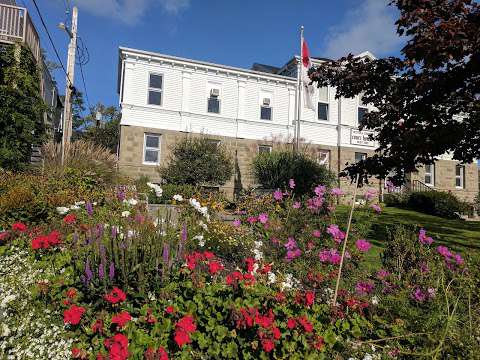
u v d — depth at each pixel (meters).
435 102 6.40
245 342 2.71
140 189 11.16
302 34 15.23
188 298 3.17
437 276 4.05
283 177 13.48
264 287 3.58
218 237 5.03
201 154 14.72
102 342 2.66
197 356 2.66
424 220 12.91
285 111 18.30
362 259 4.77
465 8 5.61
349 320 3.27
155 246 3.43
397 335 3.16
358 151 19.11
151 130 15.95
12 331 2.93
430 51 5.50
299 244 4.89
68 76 12.81
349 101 19.28
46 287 3.18
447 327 2.92
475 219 15.90
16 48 11.77
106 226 4.38
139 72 16.02
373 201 5.71
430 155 6.65
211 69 17.00
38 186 7.75
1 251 4.32
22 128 11.12
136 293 3.06
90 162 11.02
